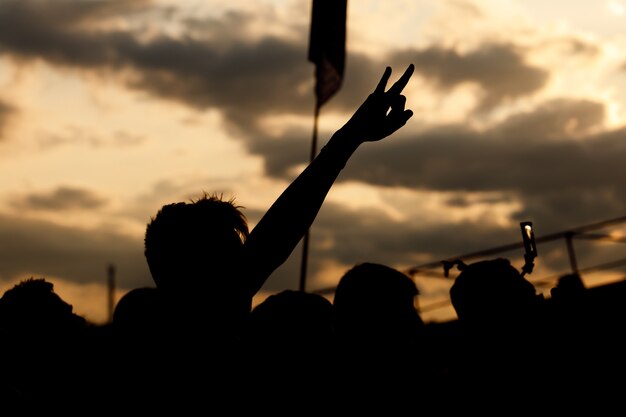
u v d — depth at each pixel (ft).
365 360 9.37
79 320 10.31
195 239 6.38
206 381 6.71
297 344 9.21
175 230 6.46
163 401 6.75
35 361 9.61
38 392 9.28
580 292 10.12
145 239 6.79
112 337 7.54
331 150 6.12
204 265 6.36
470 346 9.73
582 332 9.67
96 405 7.51
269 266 6.06
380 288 9.55
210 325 6.48
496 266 9.92
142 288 7.29
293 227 6.01
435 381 9.59
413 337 9.62
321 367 9.25
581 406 9.23
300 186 6.06
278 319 9.32
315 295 9.82
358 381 9.25
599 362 9.43
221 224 6.48
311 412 8.91
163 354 6.71
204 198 6.77
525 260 11.01
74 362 8.79
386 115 6.21
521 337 9.56
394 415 9.19
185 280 6.40
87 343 8.94
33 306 10.05
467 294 9.77
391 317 9.46
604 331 9.69
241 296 6.19
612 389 9.29
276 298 9.61
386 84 6.24
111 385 7.26
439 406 9.37
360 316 9.46
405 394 9.27
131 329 6.96
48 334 9.78
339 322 9.61
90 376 7.91
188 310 6.48
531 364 9.46
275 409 8.74
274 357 9.14
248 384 7.42
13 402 9.15
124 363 7.04
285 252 6.05
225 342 6.58
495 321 9.59
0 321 10.09
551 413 9.25
